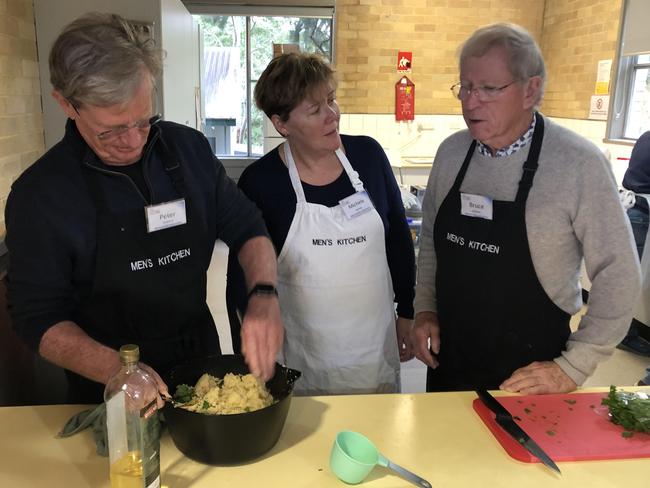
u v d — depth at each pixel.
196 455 1.08
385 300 1.75
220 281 4.00
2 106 2.15
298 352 1.74
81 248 1.21
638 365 3.48
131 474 0.96
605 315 1.38
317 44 5.03
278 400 1.13
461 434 1.20
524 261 1.47
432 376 1.76
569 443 1.16
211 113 5.04
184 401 1.15
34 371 1.97
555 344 1.52
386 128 5.93
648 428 1.18
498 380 1.58
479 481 1.05
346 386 1.73
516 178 1.48
